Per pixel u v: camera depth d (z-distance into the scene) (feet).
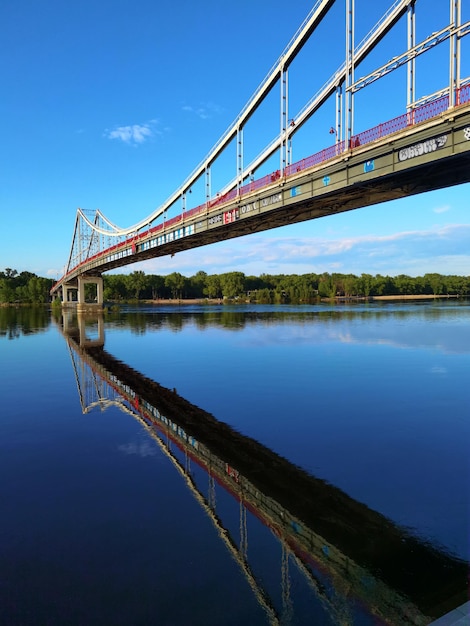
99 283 338.34
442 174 57.52
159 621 19.21
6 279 568.82
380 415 50.44
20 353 108.58
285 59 85.71
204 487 32.96
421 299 548.72
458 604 20.20
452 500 30.27
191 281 626.23
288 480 34.04
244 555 24.11
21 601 20.54
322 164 67.92
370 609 19.95
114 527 27.20
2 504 30.45
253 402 57.47
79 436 45.91
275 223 97.91
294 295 534.37
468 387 63.26
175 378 75.20
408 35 55.98
